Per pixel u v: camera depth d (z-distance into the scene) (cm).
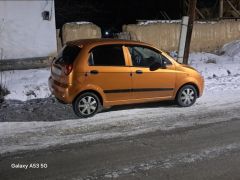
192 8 816
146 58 592
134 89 582
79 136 495
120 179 383
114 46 570
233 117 578
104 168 407
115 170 403
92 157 434
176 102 625
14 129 517
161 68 600
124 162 422
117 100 576
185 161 425
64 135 497
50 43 944
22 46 915
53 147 460
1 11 883
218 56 1113
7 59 904
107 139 487
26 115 576
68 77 544
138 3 1553
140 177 388
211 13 1328
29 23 915
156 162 422
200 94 641
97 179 383
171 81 607
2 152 443
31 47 925
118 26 1507
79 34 977
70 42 588
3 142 472
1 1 878
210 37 1159
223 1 1323
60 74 561
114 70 563
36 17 920
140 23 1056
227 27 1180
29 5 907
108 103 572
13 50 908
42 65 940
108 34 1083
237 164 419
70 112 590
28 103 644
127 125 537
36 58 933
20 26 906
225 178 387
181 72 614
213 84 784
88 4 1557
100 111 596
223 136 502
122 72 569
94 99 564
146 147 463
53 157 433
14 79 784
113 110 603
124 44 577
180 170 404
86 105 561
